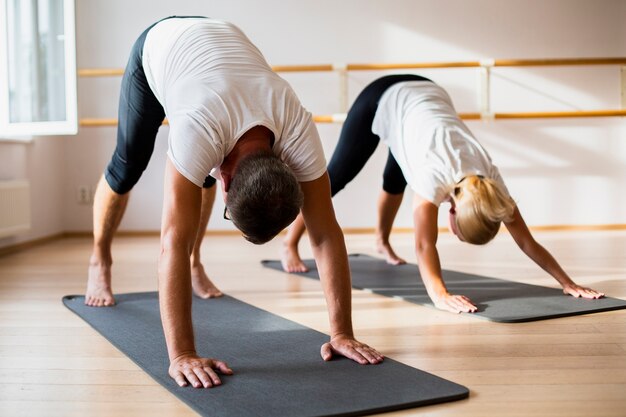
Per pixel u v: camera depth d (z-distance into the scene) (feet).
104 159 18.13
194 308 8.53
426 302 8.58
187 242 5.52
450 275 10.75
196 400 5.11
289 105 5.69
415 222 8.45
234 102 5.48
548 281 10.21
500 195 7.84
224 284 10.43
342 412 4.81
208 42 6.01
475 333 7.14
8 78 12.30
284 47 18.02
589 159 17.95
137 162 7.82
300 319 8.02
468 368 5.97
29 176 16.15
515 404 5.07
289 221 5.17
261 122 5.44
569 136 17.94
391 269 11.32
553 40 17.79
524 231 8.86
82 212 18.22
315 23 17.98
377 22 17.92
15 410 5.16
